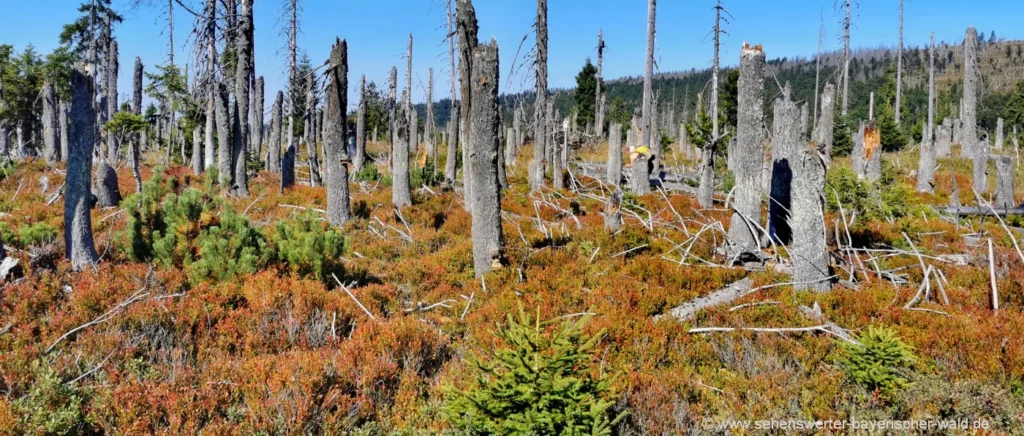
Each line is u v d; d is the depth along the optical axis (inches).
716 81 1003.3
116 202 600.4
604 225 486.9
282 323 259.3
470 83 409.1
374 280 374.6
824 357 238.4
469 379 195.0
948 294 313.1
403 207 620.7
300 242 352.8
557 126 1062.4
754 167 422.0
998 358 212.5
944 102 2751.0
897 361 190.1
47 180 689.6
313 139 839.1
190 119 922.7
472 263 405.7
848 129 1368.1
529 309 287.6
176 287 299.0
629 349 239.5
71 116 325.1
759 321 279.4
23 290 265.3
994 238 473.1
